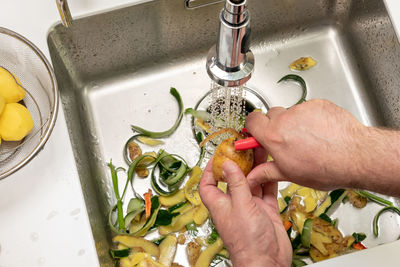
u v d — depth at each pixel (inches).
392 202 33.3
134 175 33.2
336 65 37.4
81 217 26.1
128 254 30.5
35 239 25.7
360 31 35.7
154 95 36.4
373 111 35.9
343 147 21.8
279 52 37.9
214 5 33.4
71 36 32.2
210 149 33.9
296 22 37.6
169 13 33.2
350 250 31.0
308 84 36.8
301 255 31.1
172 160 32.9
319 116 22.2
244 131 26.4
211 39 36.7
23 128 26.9
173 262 30.6
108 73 36.4
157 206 31.6
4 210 26.2
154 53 36.5
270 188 26.8
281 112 23.7
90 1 31.0
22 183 26.8
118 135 34.8
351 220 32.1
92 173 32.5
